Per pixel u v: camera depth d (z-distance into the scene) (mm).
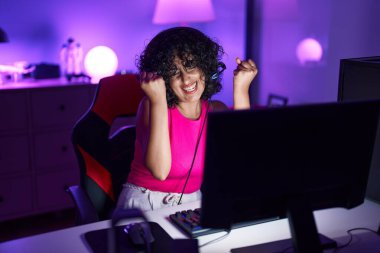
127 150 1843
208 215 1136
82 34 3605
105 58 3338
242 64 1860
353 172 1227
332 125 1155
